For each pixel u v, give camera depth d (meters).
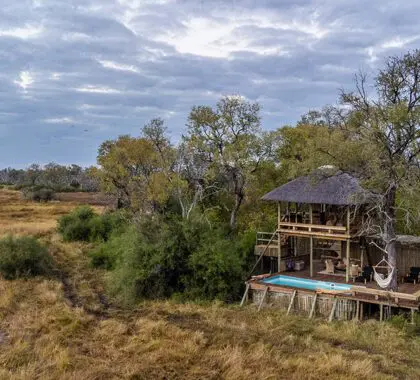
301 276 29.17
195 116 37.38
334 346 20.48
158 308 26.91
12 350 18.64
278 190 30.09
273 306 26.72
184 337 20.84
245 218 39.16
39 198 87.25
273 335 21.70
